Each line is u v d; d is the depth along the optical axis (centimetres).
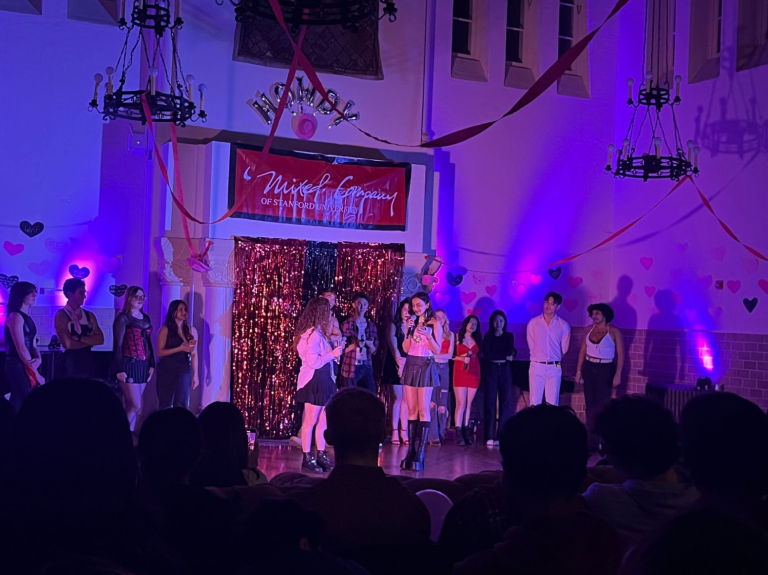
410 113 1084
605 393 975
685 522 86
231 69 1002
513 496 204
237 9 618
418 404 813
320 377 770
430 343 809
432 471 816
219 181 969
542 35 1156
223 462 319
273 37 1024
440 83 1101
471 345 1019
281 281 989
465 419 1016
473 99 1117
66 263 933
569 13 1209
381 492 253
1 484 120
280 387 986
